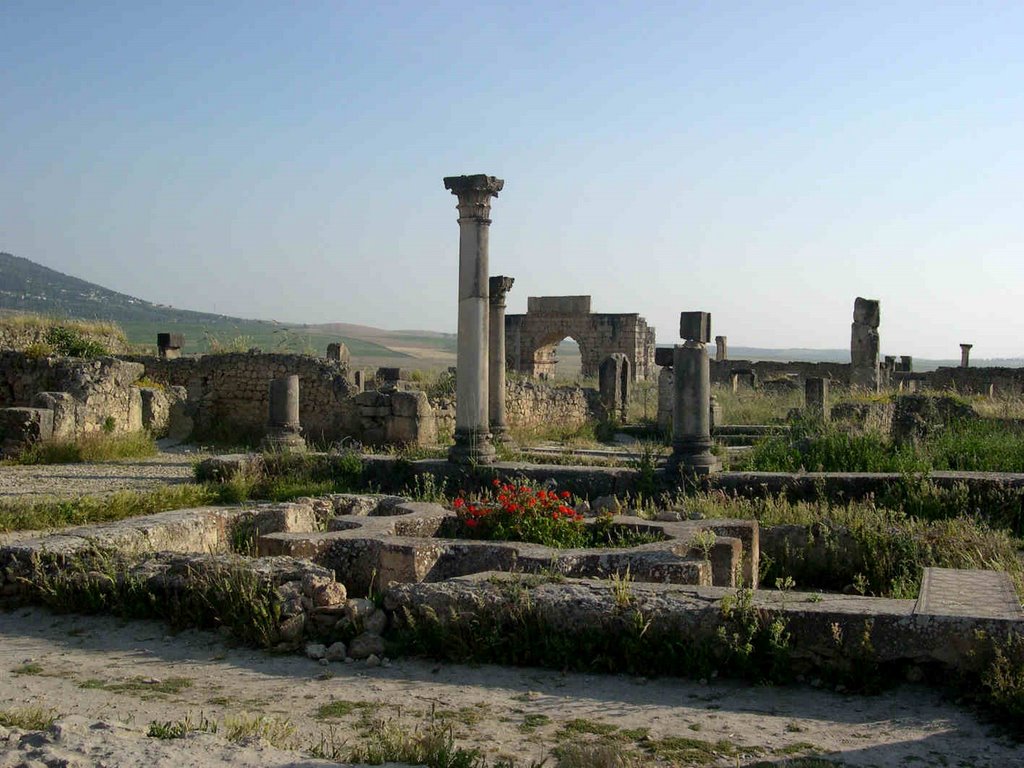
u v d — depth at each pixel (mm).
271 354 24828
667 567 8156
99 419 21453
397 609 7105
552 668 6539
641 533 10250
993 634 5832
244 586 7457
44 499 13492
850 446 15977
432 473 15258
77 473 17344
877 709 5664
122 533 9211
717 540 9242
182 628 7562
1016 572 9172
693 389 14203
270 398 19719
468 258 15258
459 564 8812
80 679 6301
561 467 14875
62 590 8078
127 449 20266
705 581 8250
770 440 17703
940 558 10227
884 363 43625
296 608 7199
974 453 15852
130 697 5918
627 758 4828
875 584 10133
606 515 10867
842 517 11203
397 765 4668
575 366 123812
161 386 24516
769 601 6492
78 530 9609
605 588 6922
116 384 22219
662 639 6434
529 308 54500
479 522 10602
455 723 5469
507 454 18266
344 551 9086
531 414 26984
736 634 6293
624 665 6453
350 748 4969
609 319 52938
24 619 7902
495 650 6688
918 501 12578
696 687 6133
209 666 6656
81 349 27391
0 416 19375
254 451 20750
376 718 5559
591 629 6590
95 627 7652
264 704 5816
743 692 6027
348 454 16531
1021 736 5215
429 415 22828
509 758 4930
